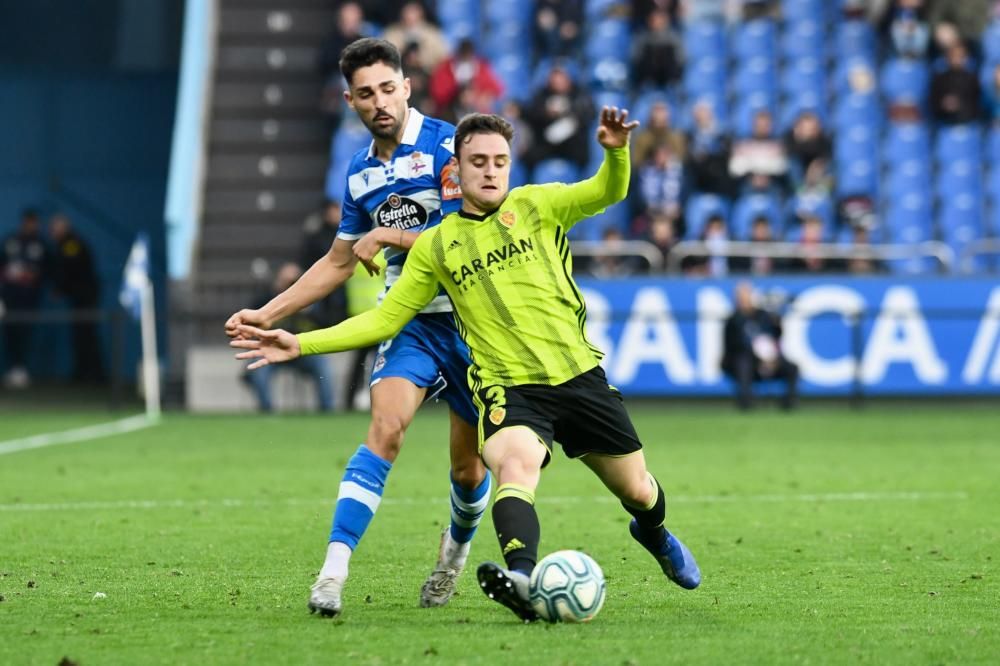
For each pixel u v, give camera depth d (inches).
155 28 3462.1
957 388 2704.2
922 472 1651.1
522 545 738.2
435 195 863.1
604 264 2787.9
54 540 1127.6
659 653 687.7
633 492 791.1
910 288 2731.3
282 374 2787.9
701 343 2687.0
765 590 887.1
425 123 869.2
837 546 1085.1
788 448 1964.8
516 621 780.0
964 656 685.9
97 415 2691.9
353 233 881.5
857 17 3267.7
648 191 2824.8
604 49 3208.7
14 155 3447.3
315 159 3181.6
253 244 3078.2
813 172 2908.5
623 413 782.5
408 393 829.8
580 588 753.6
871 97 3137.3
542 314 780.0
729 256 2773.1
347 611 816.9
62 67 3449.8
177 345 2790.4
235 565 997.2
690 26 3250.5
